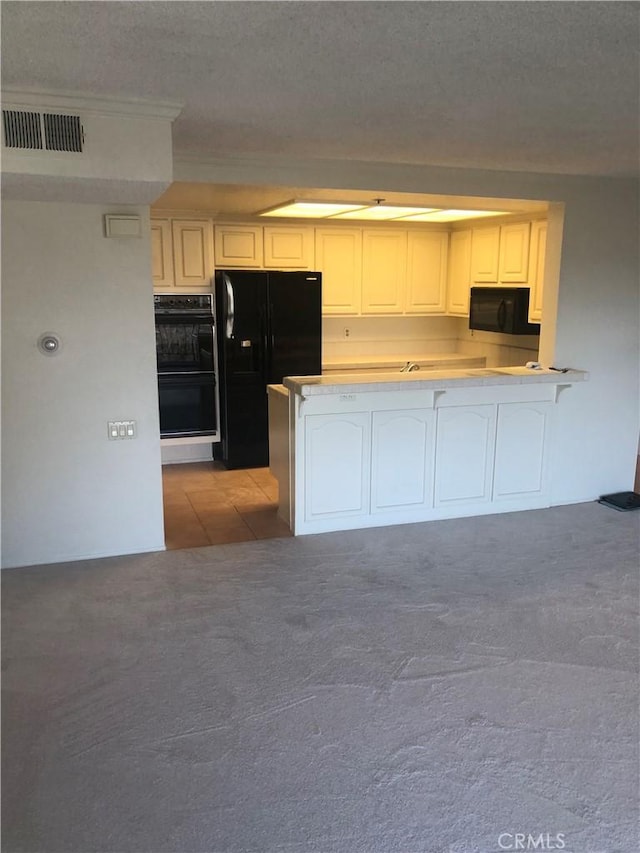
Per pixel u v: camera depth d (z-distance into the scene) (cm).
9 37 218
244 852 203
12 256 365
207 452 679
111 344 392
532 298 584
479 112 310
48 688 283
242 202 518
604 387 523
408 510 483
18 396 381
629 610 353
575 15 196
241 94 284
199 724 261
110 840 207
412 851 203
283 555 425
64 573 394
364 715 267
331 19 201
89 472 404
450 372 499
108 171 315
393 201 484
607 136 357
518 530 470
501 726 260
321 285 631
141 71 255
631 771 237
